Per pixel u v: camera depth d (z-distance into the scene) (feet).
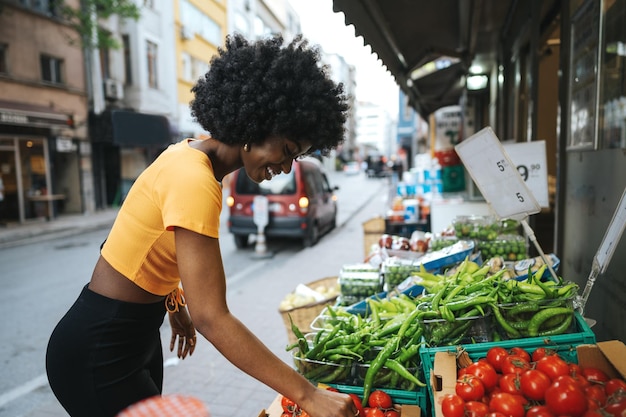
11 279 25.07
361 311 9.59
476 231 11.96
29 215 48.73
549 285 7.07
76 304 4.95
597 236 10.00
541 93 21.74
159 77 69.21
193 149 4.63
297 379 4.26
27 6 47.80
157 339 5.52
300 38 4.76
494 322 6.53
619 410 4.41
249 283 22.82
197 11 81.15
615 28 9.45
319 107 4.50
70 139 53.42
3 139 45.98
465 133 27.63
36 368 13.75
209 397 11.52
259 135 4.50
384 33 15.81
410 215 21.04
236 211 31.68
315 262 27.48
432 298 7.22
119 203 62.39
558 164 13.15
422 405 6.27
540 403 5.11
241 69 4.44
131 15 52.54
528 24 16.63
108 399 4.78
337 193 87.56
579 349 5.65
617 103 9.30
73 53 53.47
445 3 14.89
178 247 4.12
